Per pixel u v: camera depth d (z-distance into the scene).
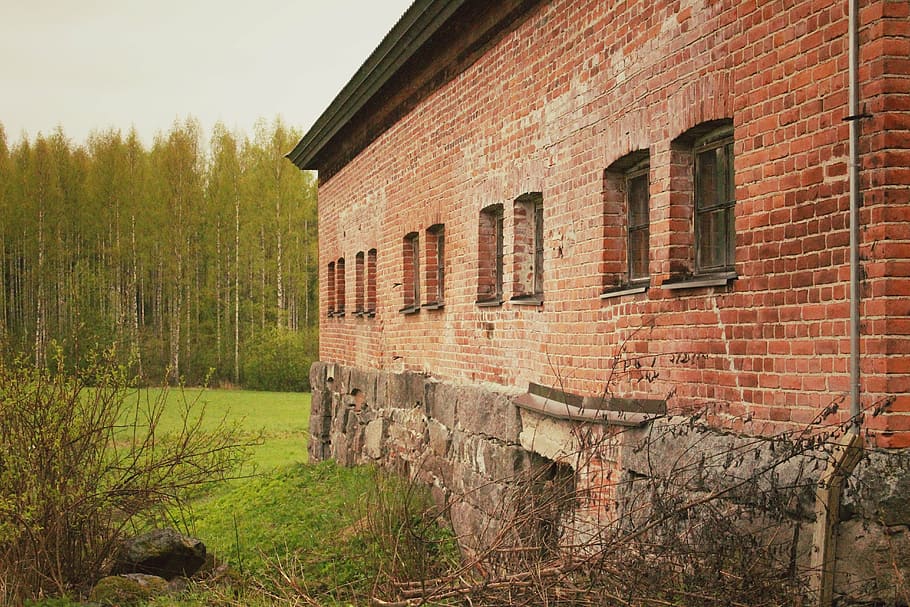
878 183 5.27
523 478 8.32
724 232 6.95
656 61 7.46
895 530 5.21
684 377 7.08
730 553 5.73
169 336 53.03
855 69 5.40
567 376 9.12
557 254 9.38
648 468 7.29
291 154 22.42
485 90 11.24
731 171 6.91
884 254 5.23
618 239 8.41
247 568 10.71
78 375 9.73
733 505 6.12
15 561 9.05
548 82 9.53
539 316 9.80
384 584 8.10
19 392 9.41
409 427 14.16
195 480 10.30
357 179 17.98
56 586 9.24
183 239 54.38
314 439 20.70
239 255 55.03
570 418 8.41
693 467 6.35
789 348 5.94
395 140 15.16
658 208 7.43
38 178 55.16
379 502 9.83
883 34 5.25
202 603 8.52
